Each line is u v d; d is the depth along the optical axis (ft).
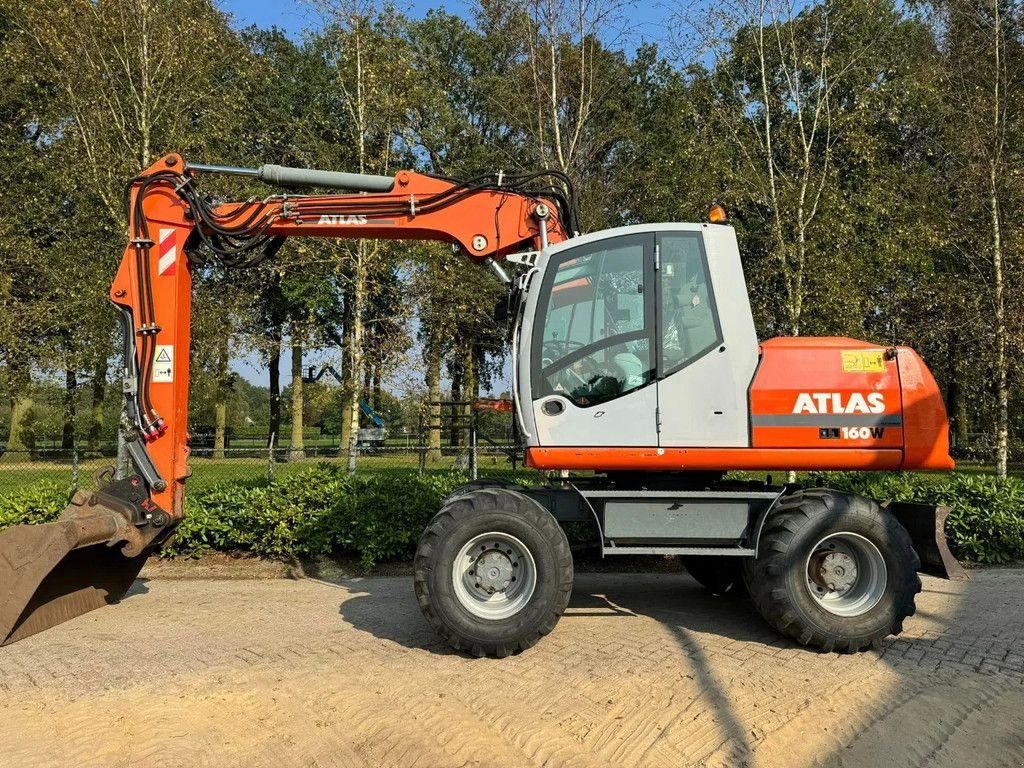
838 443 15.80
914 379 16.11
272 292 66.64
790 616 15.34
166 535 18.11
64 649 15.67
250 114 48.75
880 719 12.23
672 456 15.79
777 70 35.19
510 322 17.78
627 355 16.01
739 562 19.44
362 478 26.53
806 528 15.47
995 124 34.88
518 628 14.83
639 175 47.55
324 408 52.37
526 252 17.75
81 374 44.57
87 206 37.17
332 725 11.92
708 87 36.37
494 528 15.08
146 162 32.32
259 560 24.63
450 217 18.48
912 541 16.69
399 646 15.88
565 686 13.47
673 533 15.98
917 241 34.91
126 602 19.83
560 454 15.88
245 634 16.79
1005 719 12.28
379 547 23.84
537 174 18.66
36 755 10.96
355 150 41.45
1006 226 35.27
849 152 36.04
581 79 39.65
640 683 13.61
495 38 43.32
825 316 32.83
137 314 17.98
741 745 11.30
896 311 37.96
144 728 11.83
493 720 12.07
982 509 24.98
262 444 73.67
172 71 33.53
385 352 41.52
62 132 36.70
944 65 36.19
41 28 32.68
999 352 34.68
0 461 34.14
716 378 15.85
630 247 16.33
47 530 15.87
